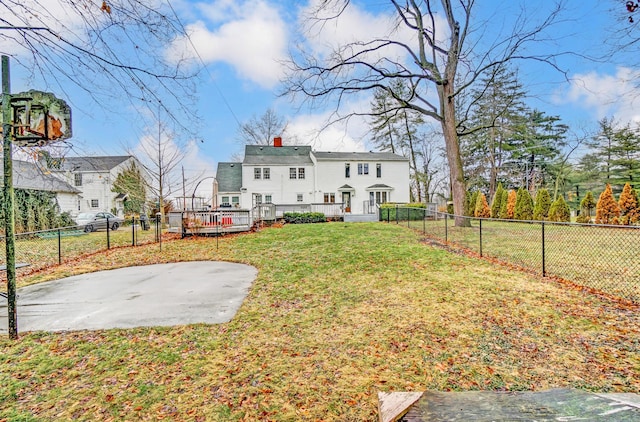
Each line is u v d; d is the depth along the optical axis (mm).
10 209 3172
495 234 10367
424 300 4141
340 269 5934
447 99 12352
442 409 1134
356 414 2008
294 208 21219
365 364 2611
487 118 25375
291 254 7594
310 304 4152
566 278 5102
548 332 3104
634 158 24906
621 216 13094
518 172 28047
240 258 7625
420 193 30453
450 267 5902
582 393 1229
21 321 3715
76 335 3291
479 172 28312
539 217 15773
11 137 3133
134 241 10570
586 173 27062
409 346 2896
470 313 3652
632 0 4547
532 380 2297
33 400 2215
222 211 12594
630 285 4637
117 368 2629
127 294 4809
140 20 2877
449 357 2676
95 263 7473
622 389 2135
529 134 26688
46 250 9383
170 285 5332
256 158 25891
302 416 2008
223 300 4430
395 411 1150
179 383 2402
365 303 4113
